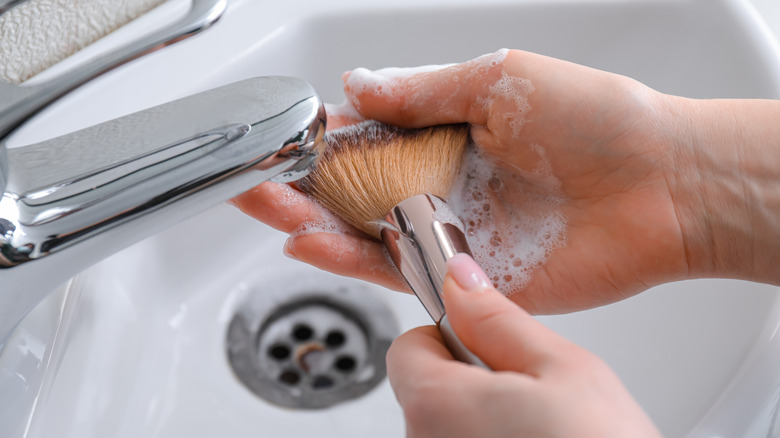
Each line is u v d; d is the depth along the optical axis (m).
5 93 0.24
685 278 0.46
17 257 0.27
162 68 0.48
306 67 0.55
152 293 0.50
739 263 0.44
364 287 0.55
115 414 0.41
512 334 0.29
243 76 0.50
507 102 0.44
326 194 0.44
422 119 0.47
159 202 0.29
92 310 0.42
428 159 0.44
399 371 0.31
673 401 0.44
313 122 0.31
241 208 0.46
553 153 0.45
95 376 0.40
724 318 0.44
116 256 0.45
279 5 0.52
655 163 0.43
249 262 0.56
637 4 0.54
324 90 0.57
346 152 0.44
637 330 0.51
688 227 0.44
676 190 0.44
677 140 0.43
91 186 0.28
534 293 0.48
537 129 0.45
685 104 0.43
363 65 0.56
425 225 0.39
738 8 0.53
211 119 0.30
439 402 0.28
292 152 0.31
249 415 0.48
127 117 0.31
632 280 0.46
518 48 0.56
